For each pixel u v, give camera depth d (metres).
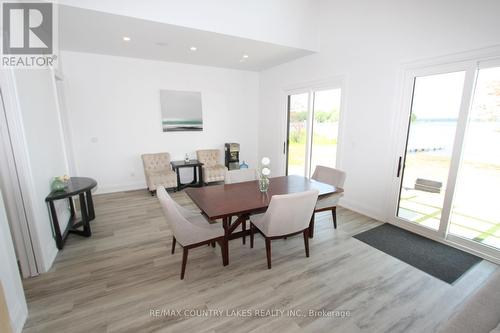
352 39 3.71
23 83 2.30
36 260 2.28
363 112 3.67
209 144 5.90
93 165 4.75
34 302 1.96
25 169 2.14
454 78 2.68
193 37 3.49
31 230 2.23
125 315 1.84
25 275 2.26
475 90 2.54
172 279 2.26
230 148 5.86
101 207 4.07
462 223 2.78
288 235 2.42
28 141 2.27
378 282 2.22
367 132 3.65
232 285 2.18
